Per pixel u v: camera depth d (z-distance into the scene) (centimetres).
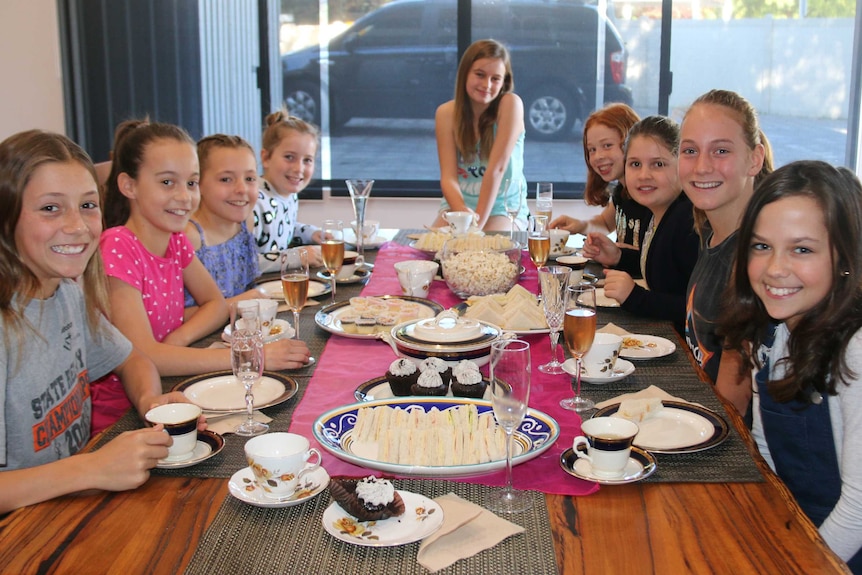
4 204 136
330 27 515
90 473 116
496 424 134
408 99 525
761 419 155
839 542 127
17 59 505
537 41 511
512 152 400
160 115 516
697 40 501
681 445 132
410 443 128
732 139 194
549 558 100
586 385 164
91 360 166
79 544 104
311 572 98
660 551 102
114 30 505
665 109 513
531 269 279
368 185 273
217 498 117
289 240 333
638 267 286
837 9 486
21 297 139
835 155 504
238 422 144
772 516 110
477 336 175
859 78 490
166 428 126
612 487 120
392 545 103
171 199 204
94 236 146
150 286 204
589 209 529
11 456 141
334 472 125
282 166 323
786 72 498
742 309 155
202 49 513
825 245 135
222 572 98
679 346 190
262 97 523
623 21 504
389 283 255
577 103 518
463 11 510
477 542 104
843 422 137
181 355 177
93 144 518
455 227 304
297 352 174
